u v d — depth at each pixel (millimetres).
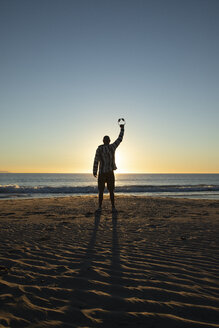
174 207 8094
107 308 1785
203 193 21578
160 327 1540
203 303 1853
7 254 3156
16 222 5441
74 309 1768
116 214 6605
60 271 2547
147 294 2012
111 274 2457
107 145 6777
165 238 3984
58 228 4793
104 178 6832
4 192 20391
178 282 2252
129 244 3637
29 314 1694
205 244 3596
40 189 21344
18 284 2209
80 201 10102
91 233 4371
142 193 21297
